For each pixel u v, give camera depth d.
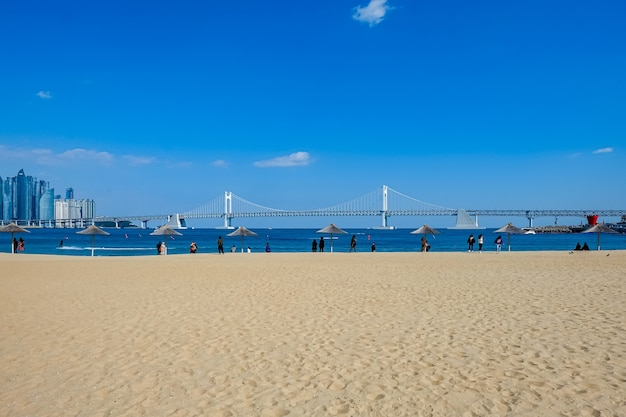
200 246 56.59
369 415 4.20
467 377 5.13
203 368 5.56
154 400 4.61
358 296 10.97
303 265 20.17
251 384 5.01
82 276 15.97
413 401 4.50
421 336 6.96
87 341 6.86
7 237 87.50
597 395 4.58
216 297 10.98
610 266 18.95
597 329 7.29
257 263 21.36
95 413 4.32
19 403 4.57
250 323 7.99
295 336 7.04
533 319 8.12
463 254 28.22
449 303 9.91
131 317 8.62
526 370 5.34
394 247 53.81
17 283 14.04
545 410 4.25
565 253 28.72
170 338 7.00
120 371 5.48
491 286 12.70
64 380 5.20
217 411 4.33
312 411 4.30
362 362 5.71
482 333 7.11
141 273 16.86
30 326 7.92
